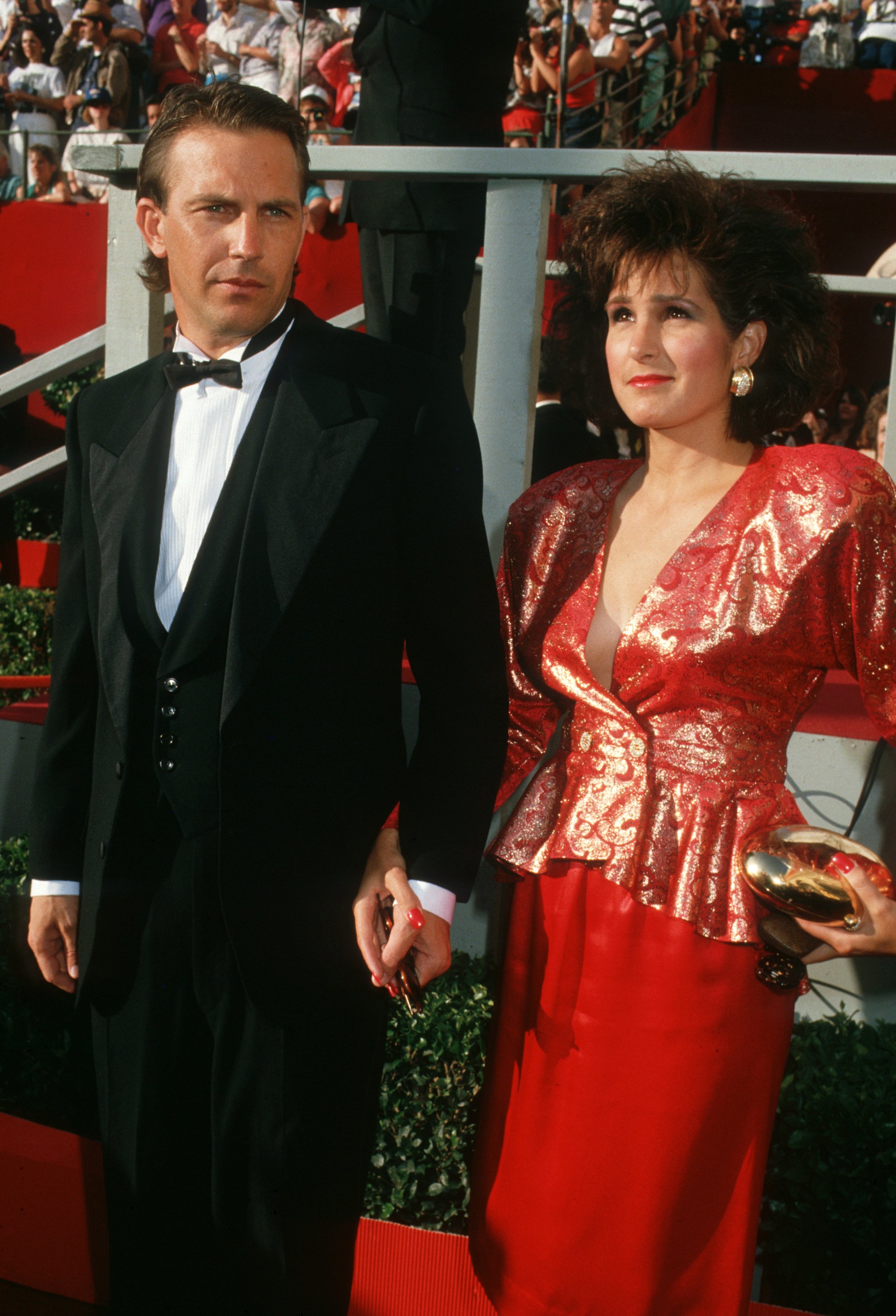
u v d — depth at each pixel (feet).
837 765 7.94
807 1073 6.39
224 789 4.59
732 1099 4.74
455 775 4.83
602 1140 4.81
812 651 4.83
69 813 5.40
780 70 25.91
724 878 4.73
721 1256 4.80
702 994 4.73
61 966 5.45
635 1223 4.76
